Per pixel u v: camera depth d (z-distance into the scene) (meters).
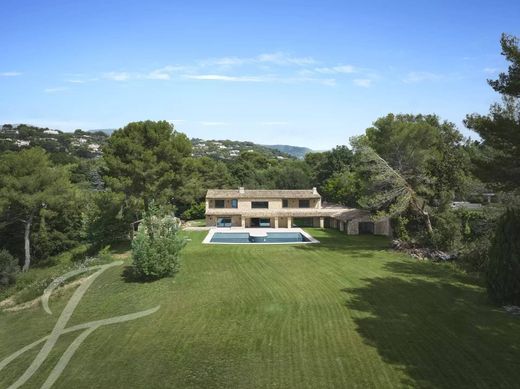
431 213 39.75
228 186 87.06
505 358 15.42
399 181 40.19
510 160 22.97
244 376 15.32
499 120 22.19
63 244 50.50
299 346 17.52
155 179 46.22
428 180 39.78
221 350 17.61
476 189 39.09
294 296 24.83
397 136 42.12
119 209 47.31
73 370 16.39
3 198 41.06
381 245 43.31
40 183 43.97
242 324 20.47
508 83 22.09
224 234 55.56
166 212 40.66
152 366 16.48
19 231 46.81
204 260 36.81
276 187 87.19
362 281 27.53
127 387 14.99
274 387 14.44
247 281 29.12
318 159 109.31
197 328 20.25
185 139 50.69
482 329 18.20
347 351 16.75
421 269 30.91
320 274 30.25
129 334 19.86
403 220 40.75
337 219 59.03
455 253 34.25
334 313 21.28
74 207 49.31
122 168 45.16
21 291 32.91
